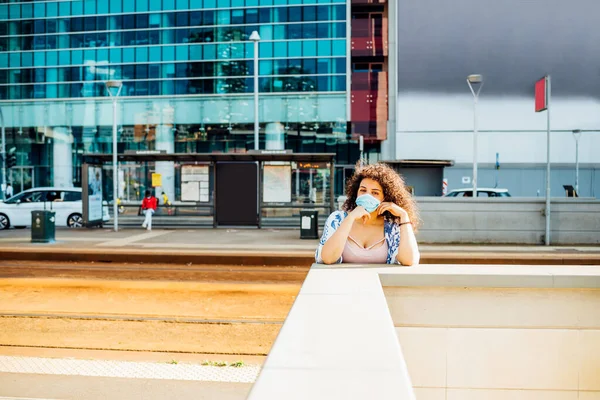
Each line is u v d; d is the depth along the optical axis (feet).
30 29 136.77
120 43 134.41
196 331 23.22
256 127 89.81
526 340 9.59
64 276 37.78
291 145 130.93
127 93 134.41
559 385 9.62
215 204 73.92
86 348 20.51
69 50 135.85
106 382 16.14
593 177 129.18
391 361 4.25
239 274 39.11
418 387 9.63
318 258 11.28
